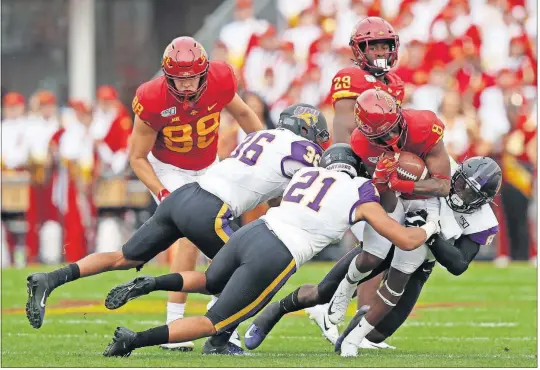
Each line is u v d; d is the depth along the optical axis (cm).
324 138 2116
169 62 2078
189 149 2280
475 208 2031
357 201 1908
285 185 2045
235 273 1905
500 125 4100
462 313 2897
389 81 2253
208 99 2200
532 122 4116
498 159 4125
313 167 1998
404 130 1948
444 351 2192
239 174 2030
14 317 2808
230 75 2219
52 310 2977
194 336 1881
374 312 2019
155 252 2072
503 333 2516
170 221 2050
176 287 1917
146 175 2244
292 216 1914
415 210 2034
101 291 3419
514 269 3966
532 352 2183
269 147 2041
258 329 2141
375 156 2011
